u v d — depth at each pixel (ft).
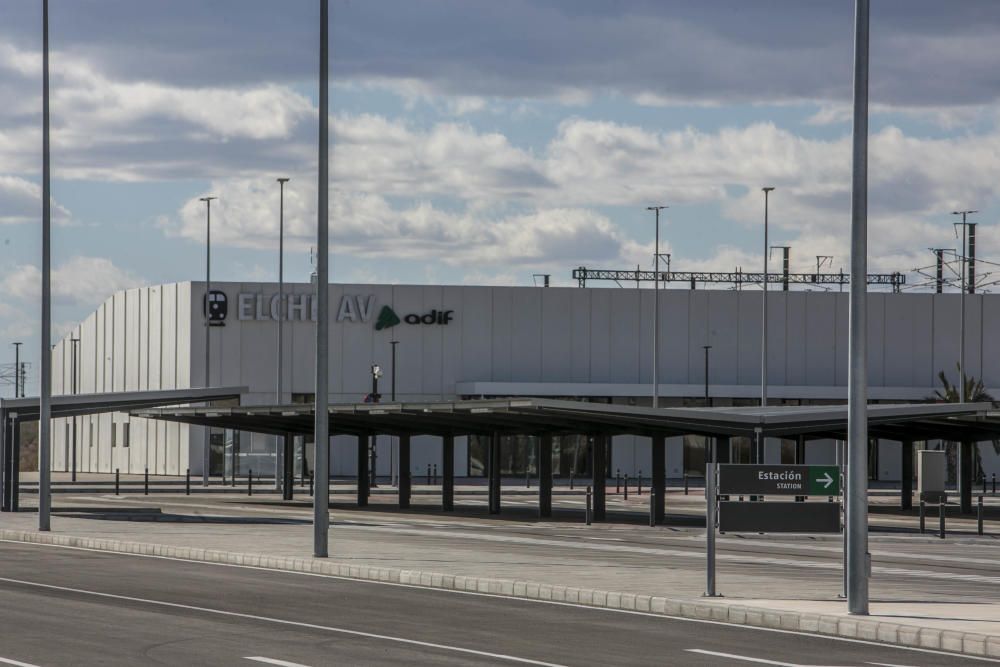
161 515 167.53
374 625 70.13
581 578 92.17
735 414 165.17
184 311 346.13
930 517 195.42
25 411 175.52
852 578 73.56
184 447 347.36
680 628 71.36
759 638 68.03
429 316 352.28
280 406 194.29
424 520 173.17
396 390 350.43
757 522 82.07
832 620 71.20
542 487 184.14
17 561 108.06
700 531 157.69
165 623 69.72
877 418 173.17
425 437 354.13
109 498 228.22
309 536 131.95
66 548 124.16
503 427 191.11
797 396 350.23
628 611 79.10
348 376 349.61
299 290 347.77
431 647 62.44
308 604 79.51
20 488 263.70
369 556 108.47
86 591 85.15
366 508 206.28
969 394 344.08
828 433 192.75
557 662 58.65
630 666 57.82
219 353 343.67
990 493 293.43
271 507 203.92
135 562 108.17
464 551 116.06
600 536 146.20
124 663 56.75
